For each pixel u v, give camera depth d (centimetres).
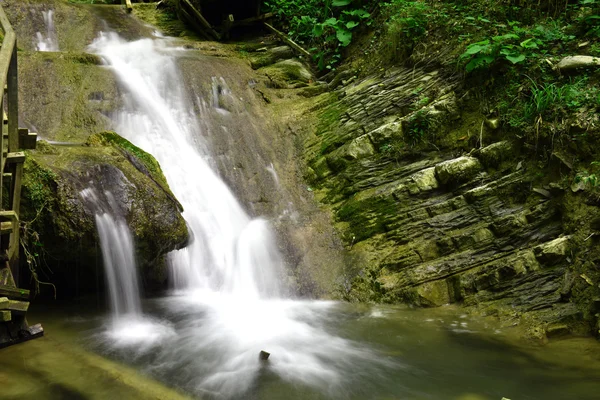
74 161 534
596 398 394
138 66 841
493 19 767
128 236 525
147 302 579
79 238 502
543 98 611
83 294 572
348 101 837
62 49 959
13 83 495
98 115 715
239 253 641
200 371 430
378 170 718
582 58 624
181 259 617
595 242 520
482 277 560
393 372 438
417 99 754
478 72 704
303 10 1034
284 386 412
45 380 390
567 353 466
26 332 454
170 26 1159
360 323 536
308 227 687
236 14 1175
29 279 547
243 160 766
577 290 512
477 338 500
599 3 671
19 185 477
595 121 566
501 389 411
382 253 625
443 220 620
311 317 552
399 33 835
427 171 664
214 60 932
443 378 428
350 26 924
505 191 607
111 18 1116
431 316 550
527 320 514
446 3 834
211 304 582
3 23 517
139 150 615
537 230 570
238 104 852
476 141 669
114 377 405
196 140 757
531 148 608
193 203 671
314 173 768
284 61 980
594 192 536
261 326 528
